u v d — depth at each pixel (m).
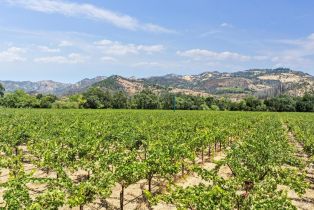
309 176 21.53
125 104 123.31
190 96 140.88
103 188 12.71
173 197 10.61
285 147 21.31
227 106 124.50
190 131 29.38
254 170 14.88
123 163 14.92
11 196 10.37
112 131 26.97
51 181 12.38
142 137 24.34
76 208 14.84
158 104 123.25
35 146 21.22
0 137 24.17
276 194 10.18
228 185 11.81
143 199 16.39
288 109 119.81
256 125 43.56
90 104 116.75
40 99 117.75
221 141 28.97
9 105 108.81
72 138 21.52
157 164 15.79
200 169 13.40
